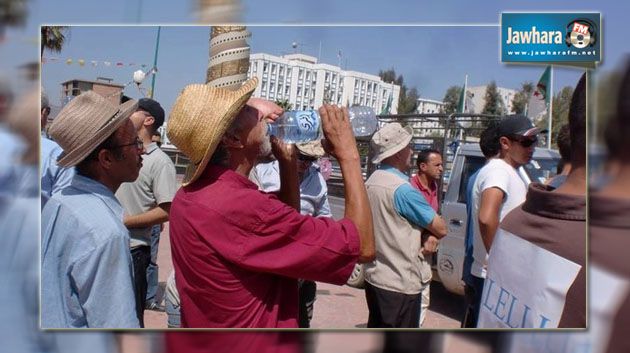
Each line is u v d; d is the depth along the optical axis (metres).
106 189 1.82
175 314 2.31
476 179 2.46
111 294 1.72
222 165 1.70
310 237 1.62
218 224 1.60
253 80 1.70
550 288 1.71
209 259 1.62
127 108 1.84
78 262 1.71
